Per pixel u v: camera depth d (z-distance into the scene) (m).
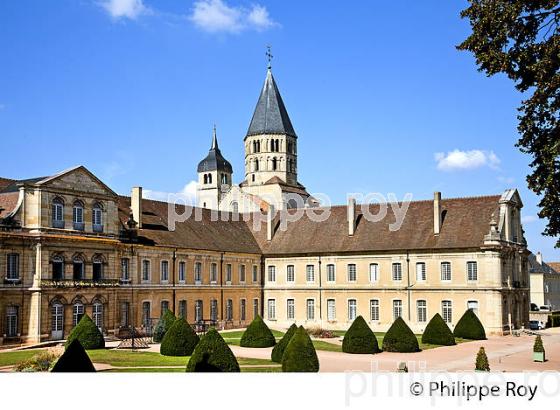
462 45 28.11
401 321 49.84
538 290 112.69
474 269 65.31
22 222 50.78
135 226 61.44
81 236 54.66
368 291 70.44
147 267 62.47
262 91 105.75
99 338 47.78
